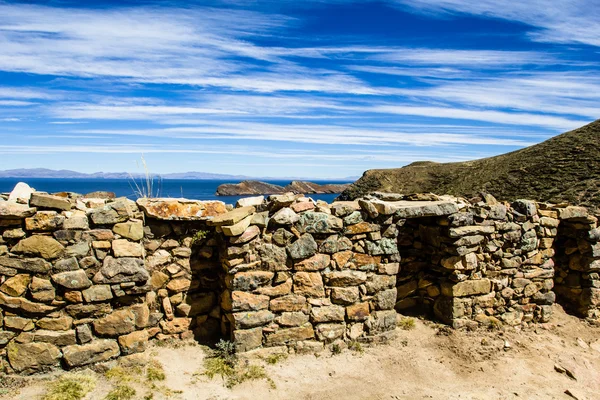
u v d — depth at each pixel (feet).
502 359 21.97
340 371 19.85
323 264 20.93
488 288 24.48
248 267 19.60
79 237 17.33
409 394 18.76
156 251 20.18
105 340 17.80
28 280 16.83
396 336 22.89
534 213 25.73
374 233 21.97
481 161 182.70
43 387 16.61
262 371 19.07
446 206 23.20
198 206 20.35
